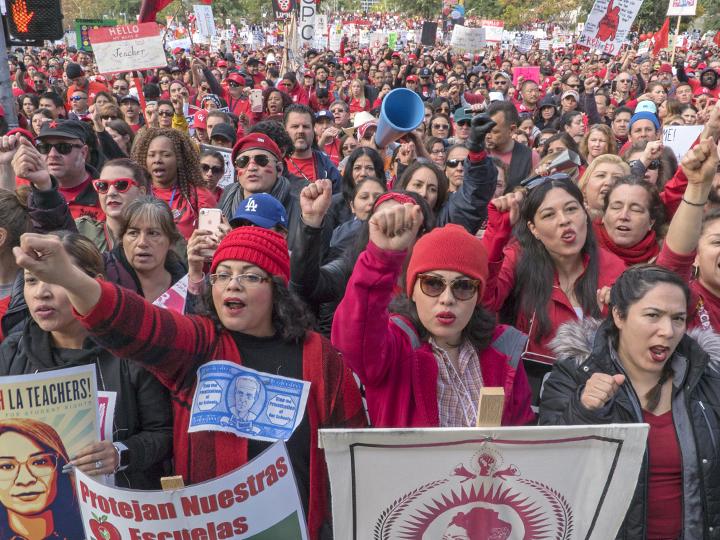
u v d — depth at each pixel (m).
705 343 2.60
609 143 6.75
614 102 13.09
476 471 2.11
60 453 2.30
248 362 2.36
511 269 3.53
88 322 2.09
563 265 3.56
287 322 2.38
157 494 2.08
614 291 2.54
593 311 3.44
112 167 4.39
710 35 48.34
